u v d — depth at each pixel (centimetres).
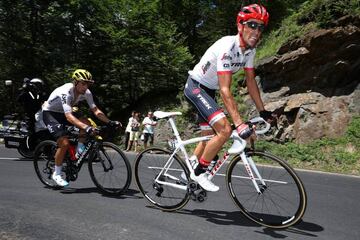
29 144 811
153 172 418
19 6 1764
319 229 368
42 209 396
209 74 362
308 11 1277
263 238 327
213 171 374
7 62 1844
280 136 1188
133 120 1371
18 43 1831
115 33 1670
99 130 446
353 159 988
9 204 412
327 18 1143
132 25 1731
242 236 330
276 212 381
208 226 355
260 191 359
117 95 1881
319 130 1124
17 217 365
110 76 1791
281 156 1087
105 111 1875
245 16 340
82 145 477
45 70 1748
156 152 418
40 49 1739
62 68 1703
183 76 1752
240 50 350
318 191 591
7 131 873
